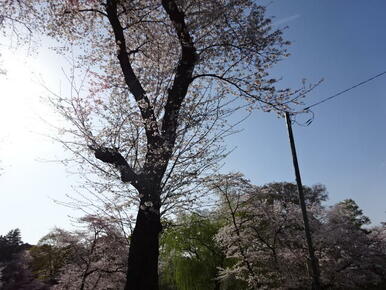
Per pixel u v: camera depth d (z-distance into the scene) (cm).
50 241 2253
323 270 1642
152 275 672
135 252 681
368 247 1759
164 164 741
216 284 2088
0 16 922
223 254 2095
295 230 1795
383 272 1830
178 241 2141
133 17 987
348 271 1633
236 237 1705
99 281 1975
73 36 1006
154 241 696
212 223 2191
